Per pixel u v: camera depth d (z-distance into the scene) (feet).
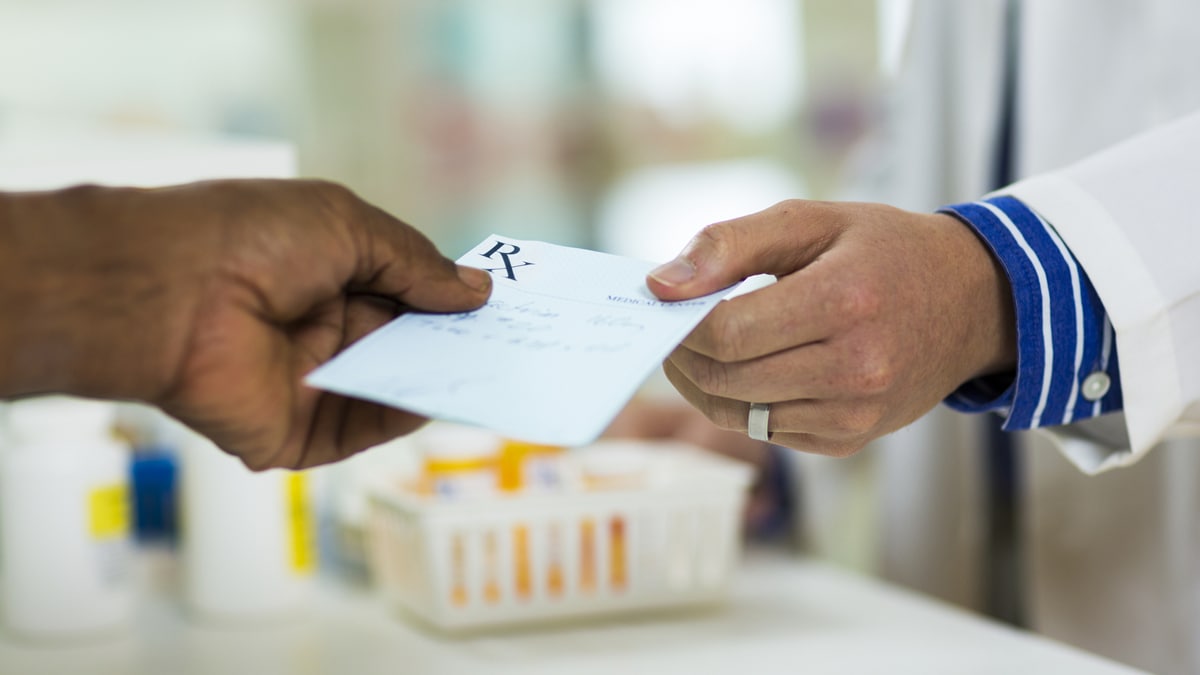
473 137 9.26
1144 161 2.27
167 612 3.25
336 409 2.03
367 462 3.53
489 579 3.00
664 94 8.68
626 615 3.07
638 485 3.09
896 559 3.68
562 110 9.18
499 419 1.59
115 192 1.72
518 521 2.92
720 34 8.25
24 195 1.67
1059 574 3.25
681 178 8.73
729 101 8.31
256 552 3.08
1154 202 2.22
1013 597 3.67
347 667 2.72
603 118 9.08
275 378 1.85
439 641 2.92
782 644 2.81
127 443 3.82
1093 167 2.30
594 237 9.29
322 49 8.99
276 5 8.79
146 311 1.67
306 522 3.19
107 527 3.02
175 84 8.64
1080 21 3.07
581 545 3.05
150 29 8.50
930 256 2.08
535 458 3.48
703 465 3.55
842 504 3.94
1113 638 3.14
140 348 1.68
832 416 2.07
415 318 1.97
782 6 7.81
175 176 3.00
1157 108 2.92
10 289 1.60
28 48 8.20
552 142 9.24
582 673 2.63
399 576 3.14
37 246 1.62
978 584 3.61
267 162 3.06
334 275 1.83
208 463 3.09
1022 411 2.23
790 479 3.93
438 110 9.21
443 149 9.25
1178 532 2.95
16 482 2.96
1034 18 3.18
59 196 1.68
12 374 1.63
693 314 1.89
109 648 2.93
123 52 8.45
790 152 7.95
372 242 1.87
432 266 1.94
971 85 3.41
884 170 3.90
